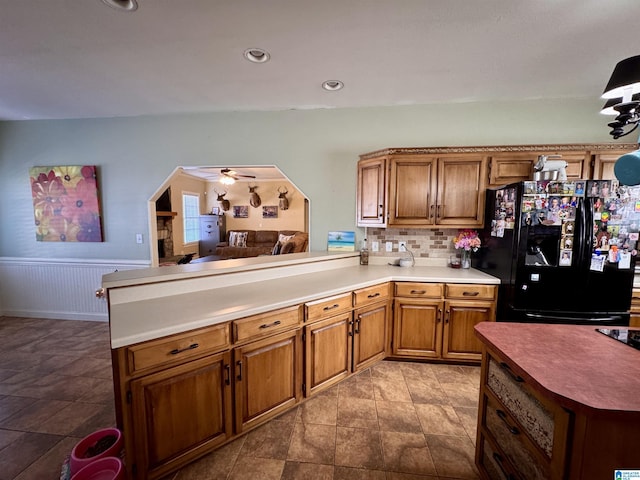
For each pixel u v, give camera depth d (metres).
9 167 3.42
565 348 1.17
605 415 0.77
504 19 1.58
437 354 2.49
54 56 1.98
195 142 3.17
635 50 1.88
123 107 2.96
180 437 1.40
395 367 2.48
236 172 6.56
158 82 2.39
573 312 2.12
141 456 1.28
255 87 2.48
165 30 1.69
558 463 0.86
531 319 2.16
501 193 2.35
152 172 3.25
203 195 7.95
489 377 1.33
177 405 1.38
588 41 1.78
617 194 2.00
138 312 1.51
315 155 3.06
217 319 1.47
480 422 1.41
